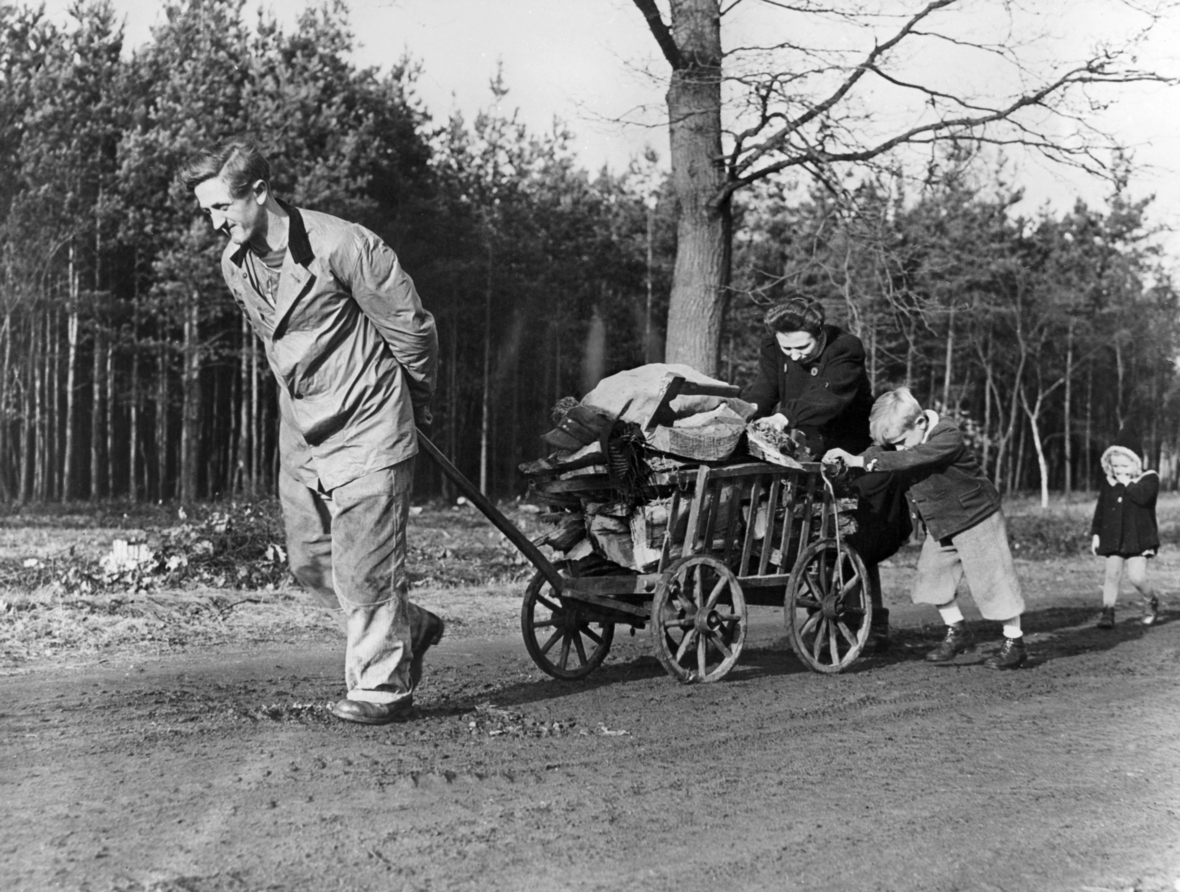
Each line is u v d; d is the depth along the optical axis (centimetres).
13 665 596
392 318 416
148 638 694
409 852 298
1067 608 1010
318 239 406
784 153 1206
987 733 468
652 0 1148
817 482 612
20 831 308
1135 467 870
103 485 3097
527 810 338
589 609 573
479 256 3033
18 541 1327
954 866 305
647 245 3394
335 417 418
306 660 632
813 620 607
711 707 504
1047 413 5250
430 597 948
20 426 2653
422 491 3173
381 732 425
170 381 3047
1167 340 4366
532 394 3322
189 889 269
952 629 664
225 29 2545
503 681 562
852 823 339
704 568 572
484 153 3006
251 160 402
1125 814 357
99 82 2459
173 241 2509
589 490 559
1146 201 4194
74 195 2389
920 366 3747
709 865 298
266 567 966
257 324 429
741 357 2502
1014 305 4012
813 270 1366
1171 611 990
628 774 384
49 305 2500
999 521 645
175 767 371
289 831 311
